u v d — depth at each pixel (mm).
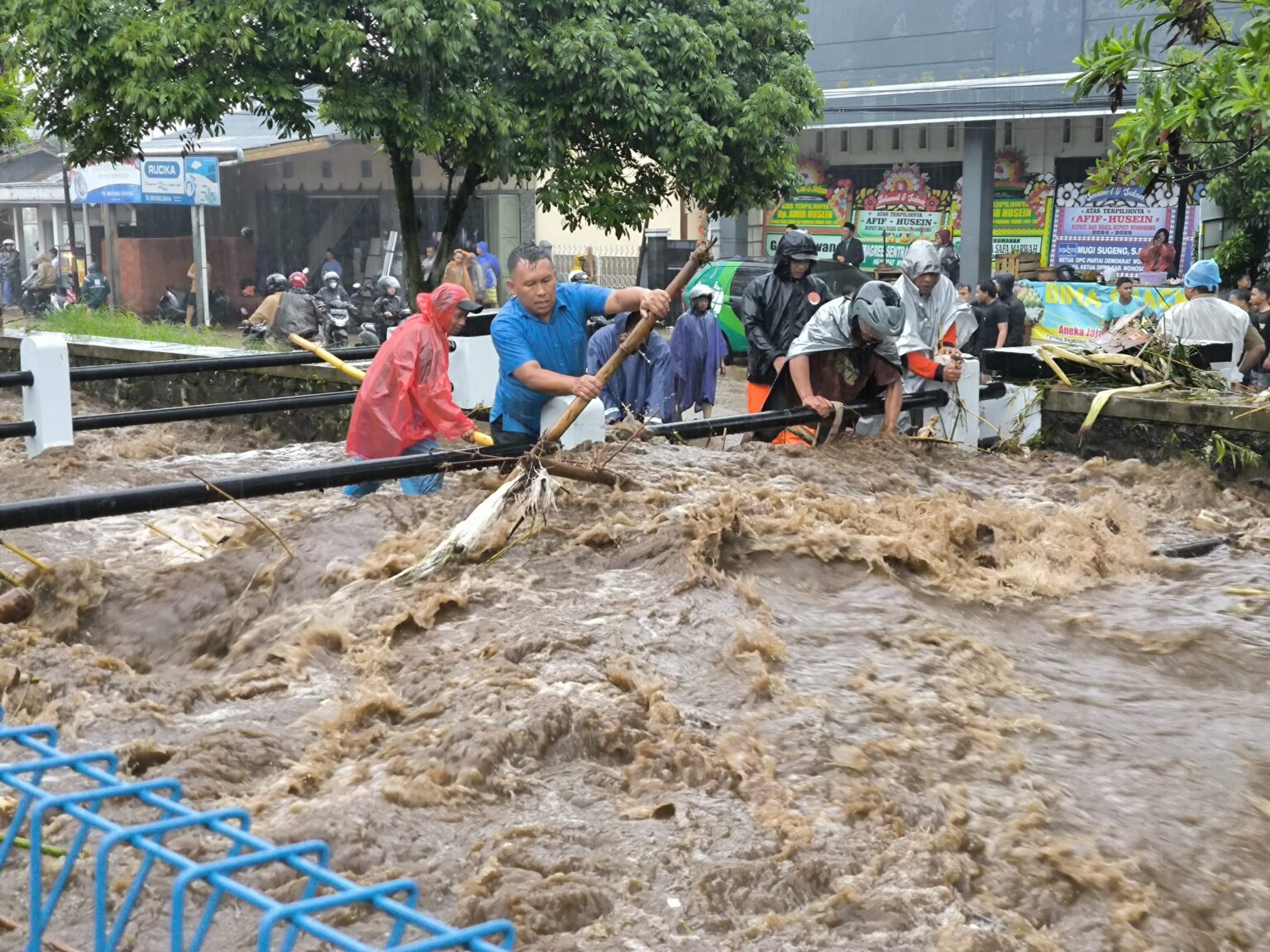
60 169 32469
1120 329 10188
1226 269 19078
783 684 4688
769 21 16562
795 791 4008
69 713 4531
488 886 3461
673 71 15969
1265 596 6172
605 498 6488
